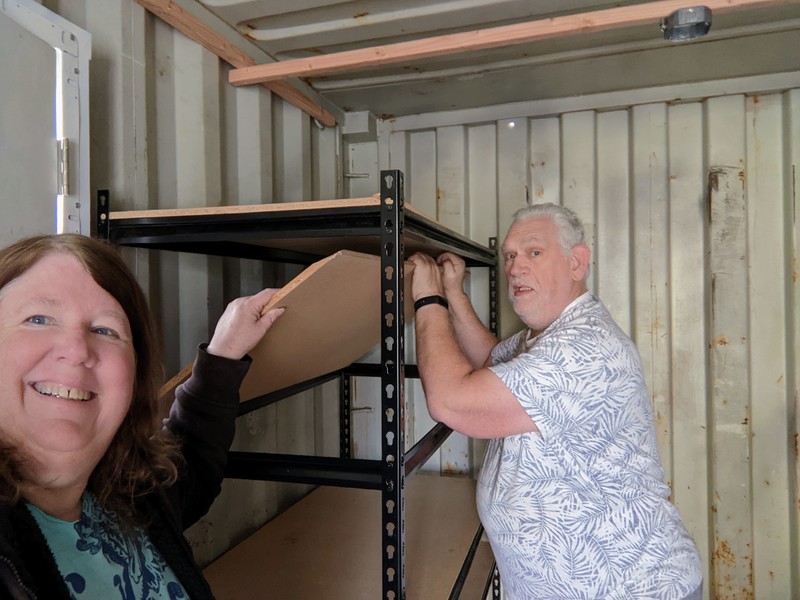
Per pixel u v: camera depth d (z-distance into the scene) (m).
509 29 1.33
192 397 0.94
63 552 0.59
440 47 1.39
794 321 1.86
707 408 1.94
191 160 1.37
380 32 1.59
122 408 0.61
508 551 1.20
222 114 1.52
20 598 0.47
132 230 1.04
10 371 0.54
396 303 0.89
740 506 1.91
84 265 0.61
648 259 1.99
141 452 0.73
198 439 0.92
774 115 1.88
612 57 1.71
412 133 2.27
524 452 1.14
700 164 1.95
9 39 0.87
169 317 1.31
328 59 1.47
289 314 0.93
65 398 0.56
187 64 1.37
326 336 1.18
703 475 1.95
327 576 1.34
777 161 1.88
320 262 0.81
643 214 2.00
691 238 1.95
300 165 1.92
